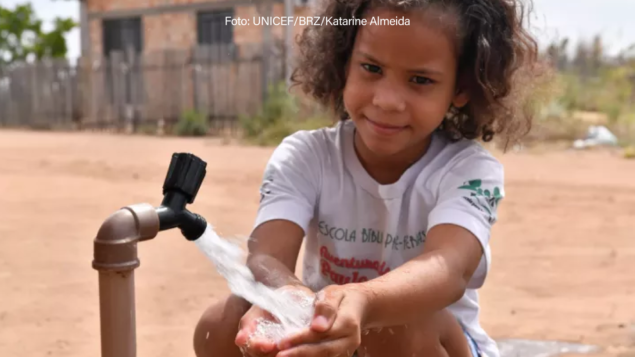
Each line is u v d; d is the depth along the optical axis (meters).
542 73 2.14
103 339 1.08
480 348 1.73
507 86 1.84
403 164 1.78
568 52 14.19
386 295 1.28
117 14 13.24
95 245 1.07
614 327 2.60
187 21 12.45
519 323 2.63
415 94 1.61
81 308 2.68
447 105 1.69
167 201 1.17
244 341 1.22
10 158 7.55
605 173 6.71
